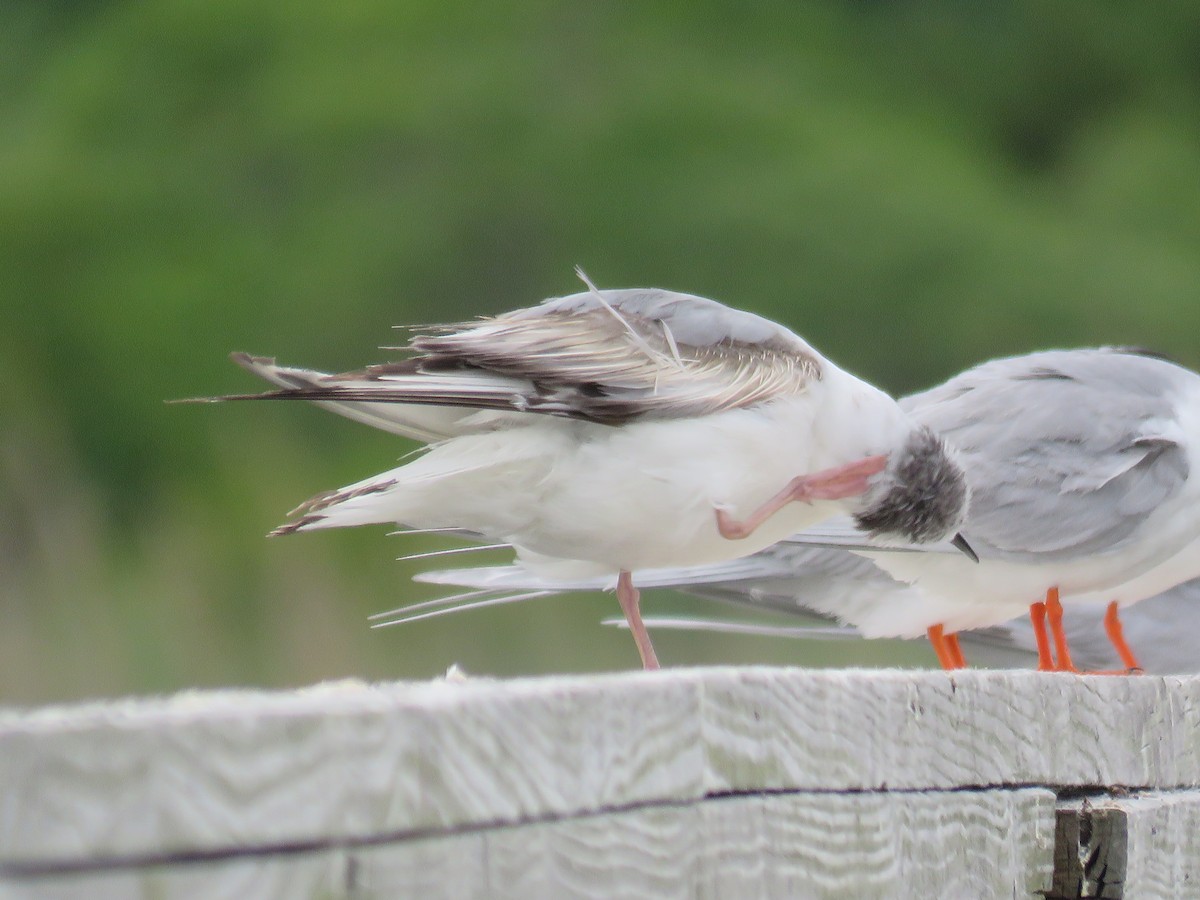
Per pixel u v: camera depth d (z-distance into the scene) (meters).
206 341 23.55
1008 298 23.59
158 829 2.11
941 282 23.77
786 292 23.77
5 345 23.19
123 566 18.30
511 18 25.52
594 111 24.61
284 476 21.02
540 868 2.70
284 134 24.78
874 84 27.48
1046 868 4.45
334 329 23.55
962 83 28.55
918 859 3.86
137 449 23.06
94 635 16.86
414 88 24.72
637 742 2.94
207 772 2.15
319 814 2.27
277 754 2.22
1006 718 4.30
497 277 24.16
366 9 25.75
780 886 3.33
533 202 24.08
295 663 16.25
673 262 23.94
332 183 24.75
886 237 23.80
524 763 2.66
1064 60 28.84
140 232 24.52
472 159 24.31
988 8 29.06
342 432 22.00
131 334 23.41
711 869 3.12
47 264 24.16
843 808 3.56
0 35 28.42
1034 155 28.72
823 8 28.31
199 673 16.56
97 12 28.50
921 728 3.91
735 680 3.23
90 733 2.07
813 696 3.48
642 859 2.94
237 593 17.08
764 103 25.00
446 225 23.95
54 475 21.78
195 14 26.05
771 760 3.32
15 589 17.84
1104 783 4.82
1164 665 9.14
